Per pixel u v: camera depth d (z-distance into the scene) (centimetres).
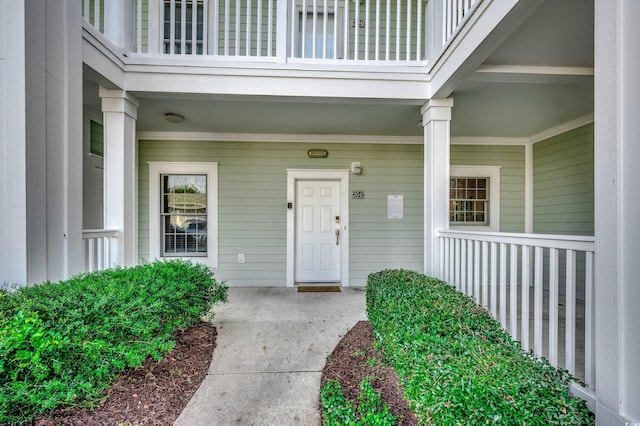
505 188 574
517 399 135
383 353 221
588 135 452
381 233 552
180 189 544
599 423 151
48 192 230
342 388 216
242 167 539
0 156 207
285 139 541
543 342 304
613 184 147
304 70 335
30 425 148
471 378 143
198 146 534
